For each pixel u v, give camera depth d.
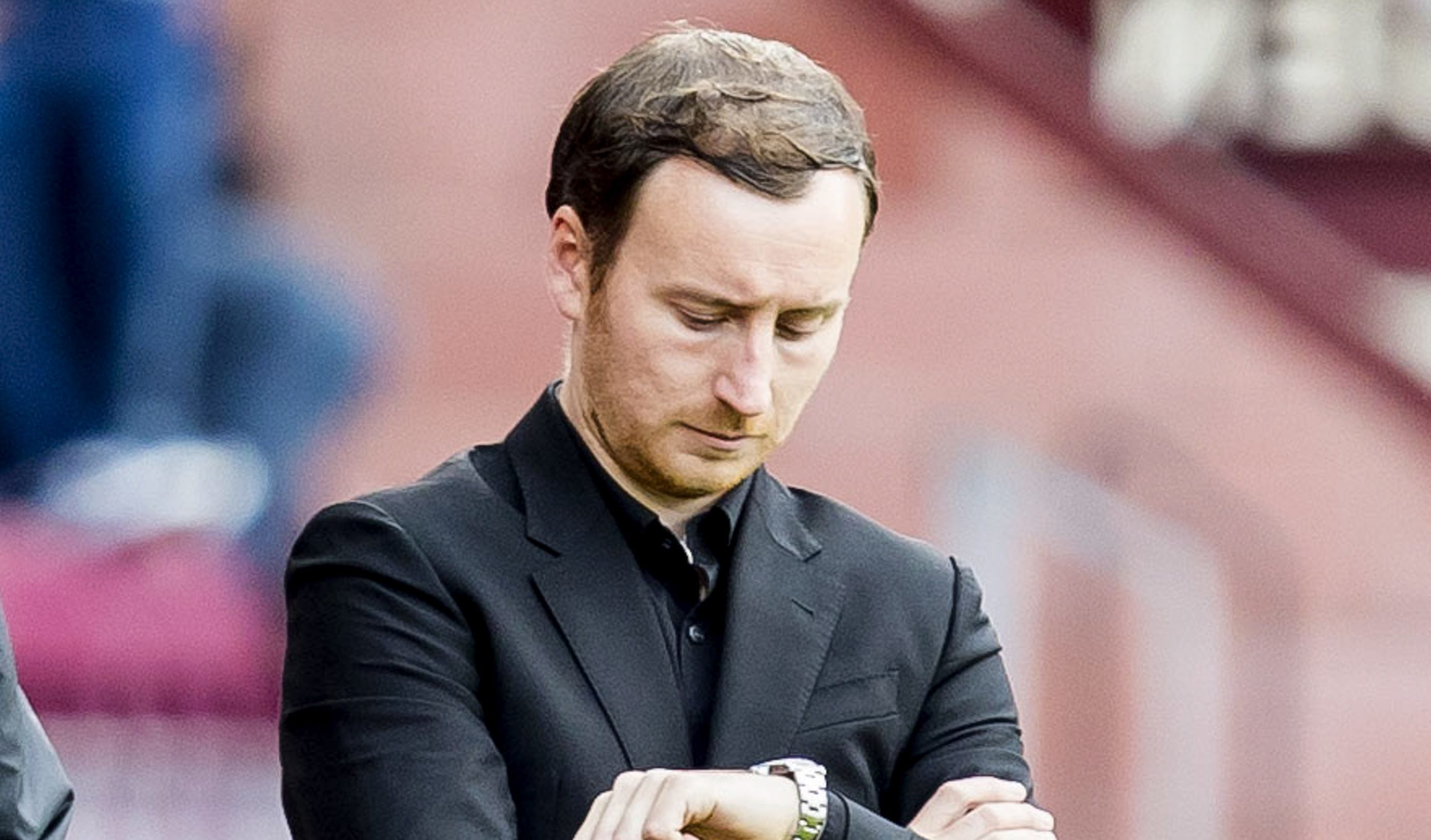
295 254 31.58
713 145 11.03
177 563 28.45
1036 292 33.84
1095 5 34.56
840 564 12.09
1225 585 33.72
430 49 33.34
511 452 11.99
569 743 11.43
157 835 27.61
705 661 11.80
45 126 28.09
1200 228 34.28
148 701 27.66
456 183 33.28
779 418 11.28
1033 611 33.16
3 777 12.20
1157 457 33.66
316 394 30.33
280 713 11.89
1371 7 34.84
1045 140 34.03
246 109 32.12
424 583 11.54
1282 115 34.84
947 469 33.12
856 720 11.83
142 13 28.33
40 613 27.59
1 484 28.44
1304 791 33.41
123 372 28.58
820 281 11.09
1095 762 32.94
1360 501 34.19
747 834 11.01
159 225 28.66
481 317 33.00
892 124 33.75
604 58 33.56
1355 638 33.94
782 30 33.62
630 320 11.18
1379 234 36.66
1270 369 34.31
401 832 11.20
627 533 11.82
